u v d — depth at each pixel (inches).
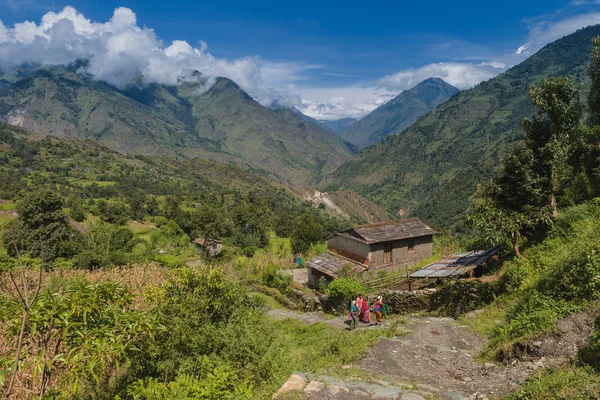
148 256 1870.1
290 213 6565.0
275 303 1093.1
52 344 333.7
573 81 711.1
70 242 1948.8
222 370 325.4
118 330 261.1
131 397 320.5
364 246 1151.6
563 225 665.0
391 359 420.8
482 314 564.4
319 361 437.4
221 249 2942.9
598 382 254.4
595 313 353.1
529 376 314.5
